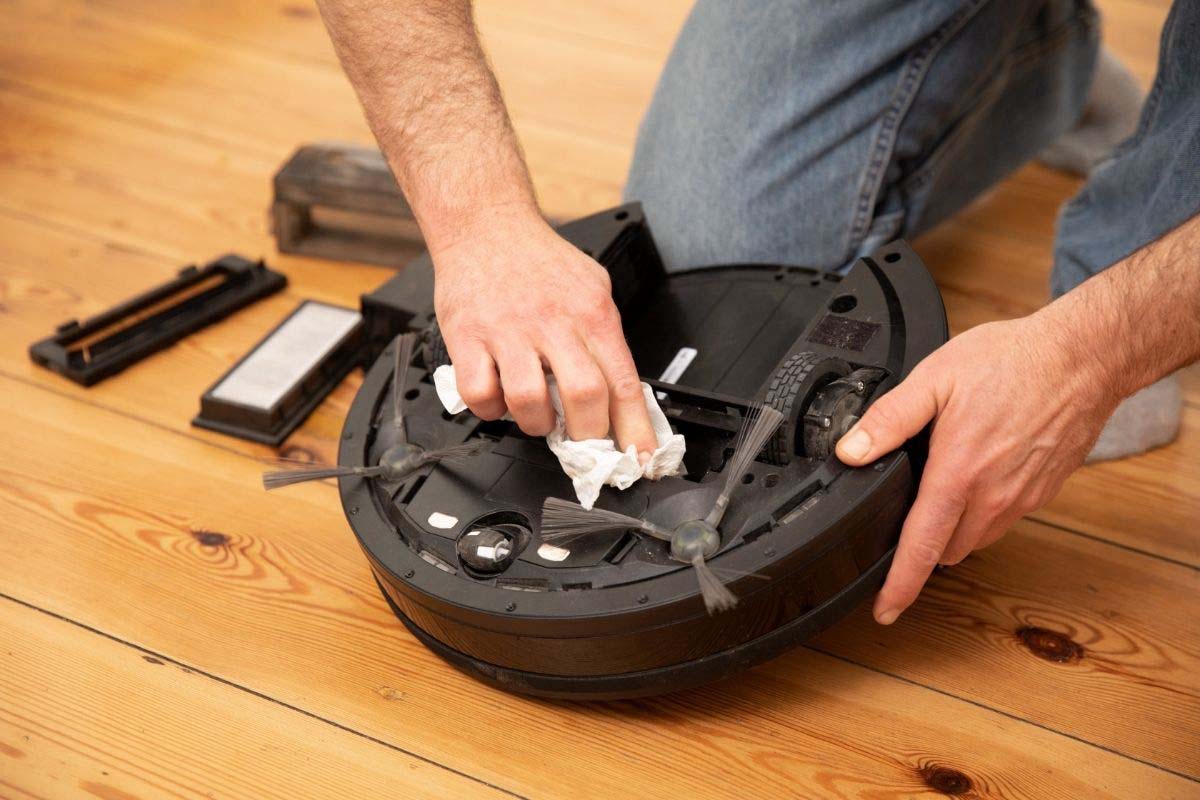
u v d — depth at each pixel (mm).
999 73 1292
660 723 918
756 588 803
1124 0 1898
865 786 867
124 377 1295
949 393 818
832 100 1208
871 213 1259
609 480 850
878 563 857
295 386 1228
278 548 1090
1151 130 1132
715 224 1253
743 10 1243
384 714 936
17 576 1060
